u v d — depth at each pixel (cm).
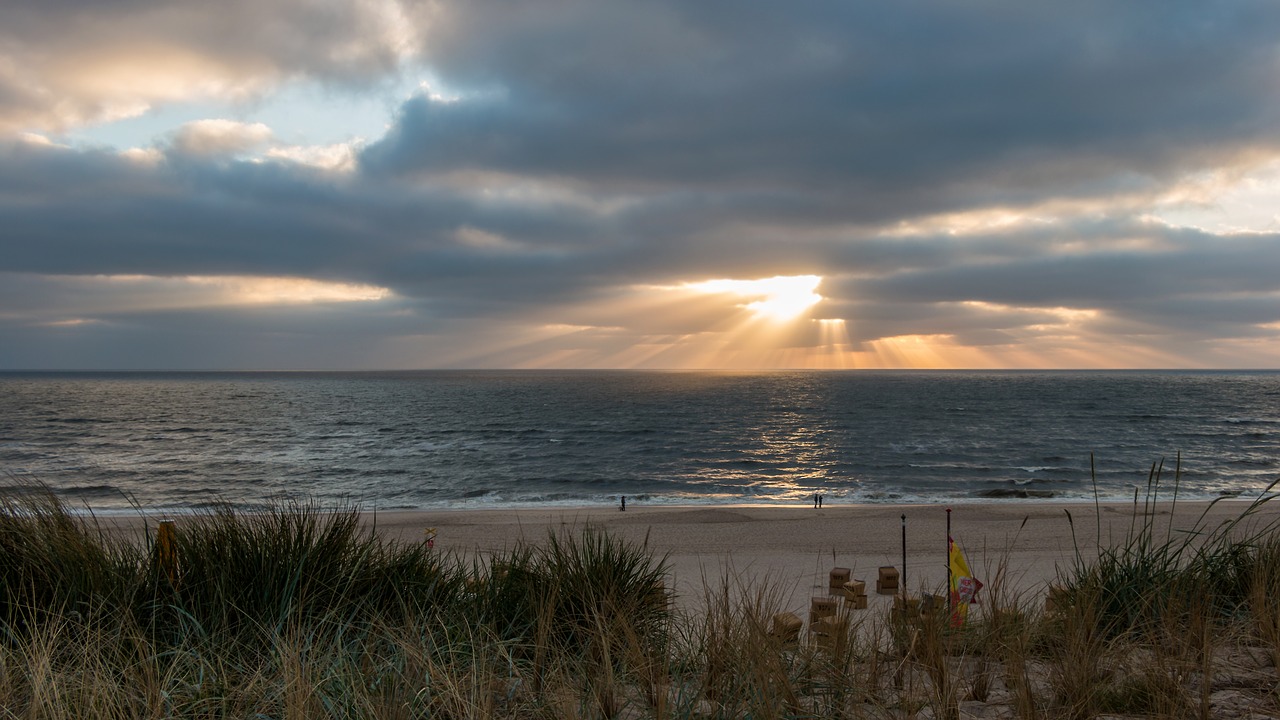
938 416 8562
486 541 1736
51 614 359
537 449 5469
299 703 268
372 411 9819
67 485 3688
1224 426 7281
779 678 301
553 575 464
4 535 415
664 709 289
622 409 10100
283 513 476
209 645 346
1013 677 325
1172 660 326
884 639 438
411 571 467
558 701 299
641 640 371
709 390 16562
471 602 449
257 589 411
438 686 294
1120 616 415
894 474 4191
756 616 360
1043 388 17125
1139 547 482
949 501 3169
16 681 302
